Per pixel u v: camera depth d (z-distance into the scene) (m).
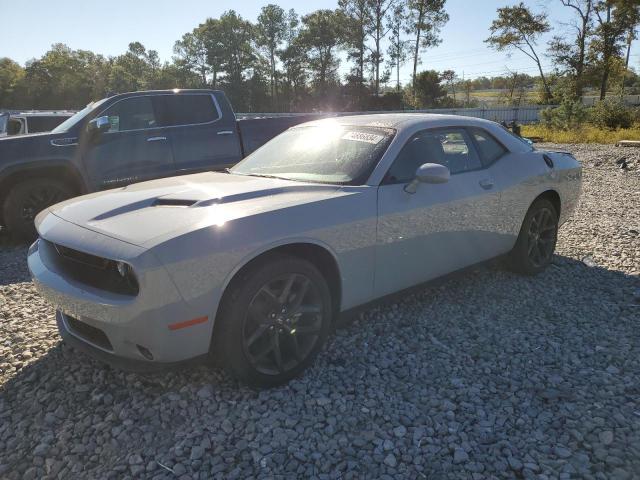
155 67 101.94
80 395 3.02
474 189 4.02
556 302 4.29
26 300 4.57
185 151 7.55
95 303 2.66
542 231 4.87
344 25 69.62
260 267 2.81
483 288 4.60
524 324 3.89
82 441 2.62
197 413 2.81
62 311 2.97
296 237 2.93
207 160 7.71
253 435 2.62
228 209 2.91
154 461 2.44
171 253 2.54
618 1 47.91
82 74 88.75
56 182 6.84
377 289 3.49
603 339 3.62
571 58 52.03
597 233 6.39
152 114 7.39
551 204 4.89
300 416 2.77
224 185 3.40
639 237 6.18
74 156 6.79
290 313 2.99
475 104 65.31
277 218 2.90
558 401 2.88
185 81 89.25
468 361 3.35
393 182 3.52
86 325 2.93
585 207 8.07
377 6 67.12
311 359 3.16
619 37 49.72
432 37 66.81
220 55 84.69
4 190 6.69
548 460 2.41
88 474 2.39
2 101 86.00
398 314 4.07
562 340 3.62
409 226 3.53
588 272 5.01
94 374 3.21
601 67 50.38
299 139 4.21
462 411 2.81
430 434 2.62
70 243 2.80
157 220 2.81
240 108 84.44
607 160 14.18
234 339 2.77
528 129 29.33
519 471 2.35
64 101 86.81
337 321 3.41
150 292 2.51
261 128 8.22
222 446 2.54
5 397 3.03
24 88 85.31
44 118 11.84
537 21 53.44
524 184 4.46
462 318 4.00
